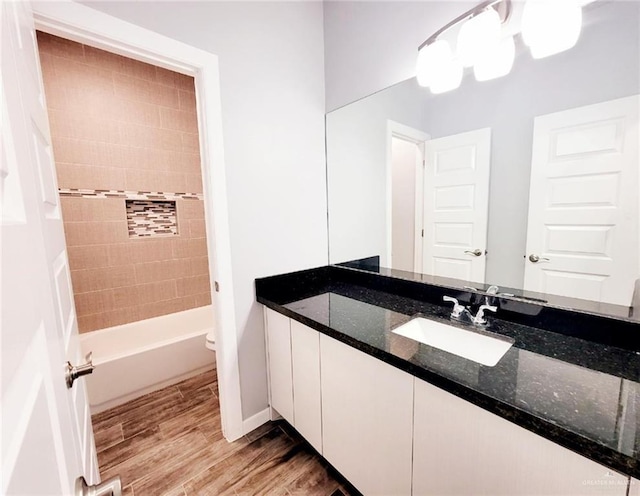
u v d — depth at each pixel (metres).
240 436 1.61
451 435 0.82
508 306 1.19
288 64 1.64
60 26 0.99
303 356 1.36
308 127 1.77
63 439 0.48
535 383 0.75
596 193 0.98
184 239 2.77
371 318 1.25
